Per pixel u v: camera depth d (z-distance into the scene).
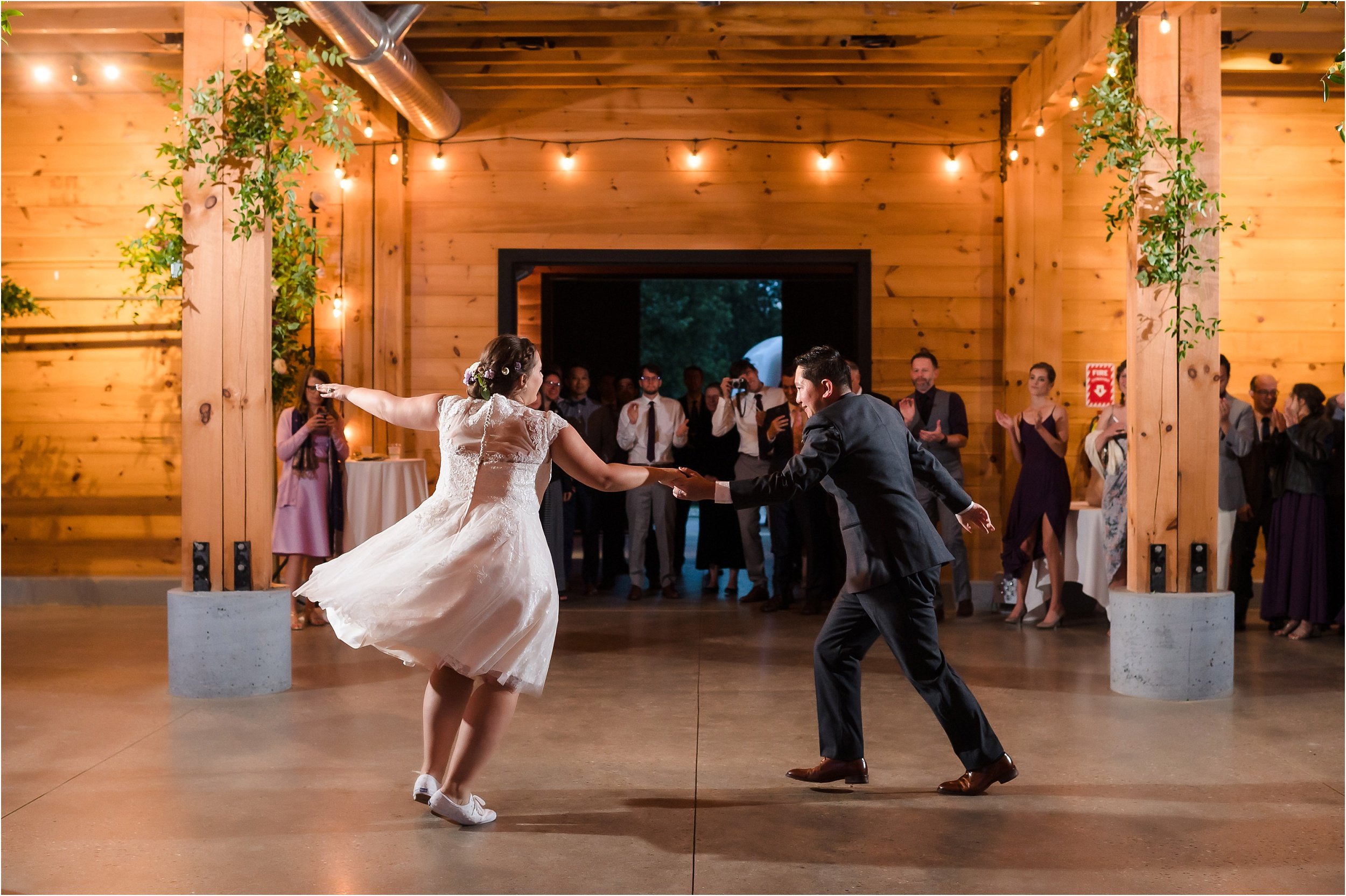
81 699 4.93
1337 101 7.76
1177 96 5.09
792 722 4.55
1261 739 4.28
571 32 6.69
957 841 3.17
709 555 8.30
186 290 5.07
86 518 7.90
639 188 8.09
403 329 8.09
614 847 3.12
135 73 7.69
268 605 5.04
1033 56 7.10
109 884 2.85
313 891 2.82
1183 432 5.08
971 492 7.96
